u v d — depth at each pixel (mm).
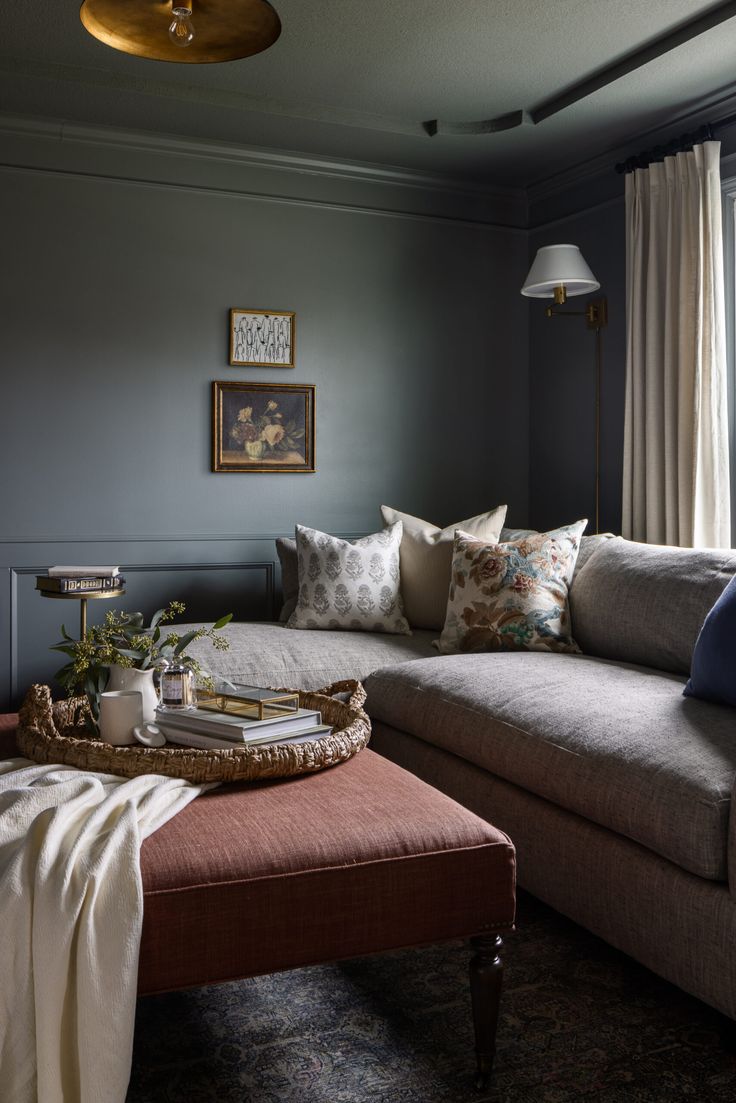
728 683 2312
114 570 3445
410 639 3807
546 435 5062
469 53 3613
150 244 4371
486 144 4445
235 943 1597
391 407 4863
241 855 1645
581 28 3418
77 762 2039
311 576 3963
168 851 1645
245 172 4527
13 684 4188
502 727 2572
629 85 3775
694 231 3896
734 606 2369
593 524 4734
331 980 2180
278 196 4590
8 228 4133
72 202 4230
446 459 5000
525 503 5203
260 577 4633
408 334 4891
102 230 4285
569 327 4863
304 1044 1896
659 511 4102
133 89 3836
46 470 4227
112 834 1620
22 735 2207
